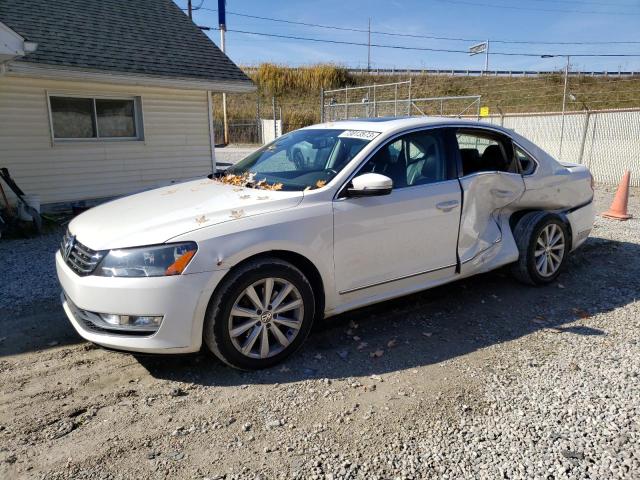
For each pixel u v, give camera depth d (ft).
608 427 8.61
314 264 11.13
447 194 13.08
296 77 151.33
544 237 15.62
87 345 12.12
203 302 9.84
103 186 34.81
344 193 11.67
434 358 11.32
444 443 8.28
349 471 7.65
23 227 25.54
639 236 22.74
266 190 12.02
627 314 13.70
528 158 15.57
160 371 10.84
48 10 34.32
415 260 12.75
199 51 38.37
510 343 12.03
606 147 45.09
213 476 7.58
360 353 11.57
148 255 9.68
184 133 38.37
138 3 40.24
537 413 9.09
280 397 9.75
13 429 8.77
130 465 7.85
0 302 15.14
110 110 34.50
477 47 88.02
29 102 30.60
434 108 117.80
